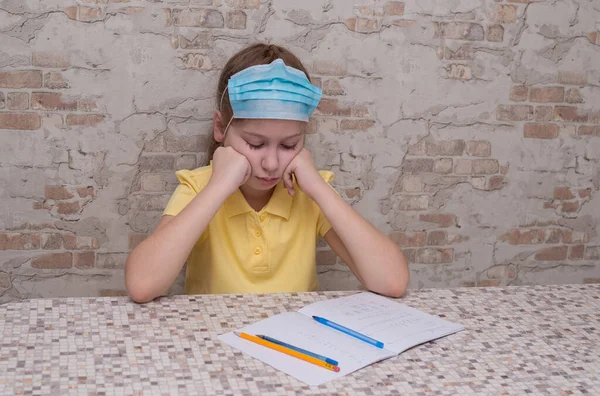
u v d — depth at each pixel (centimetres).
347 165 213
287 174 174
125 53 194
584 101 224
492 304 153
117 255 207
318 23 203
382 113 212
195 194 180
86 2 190
